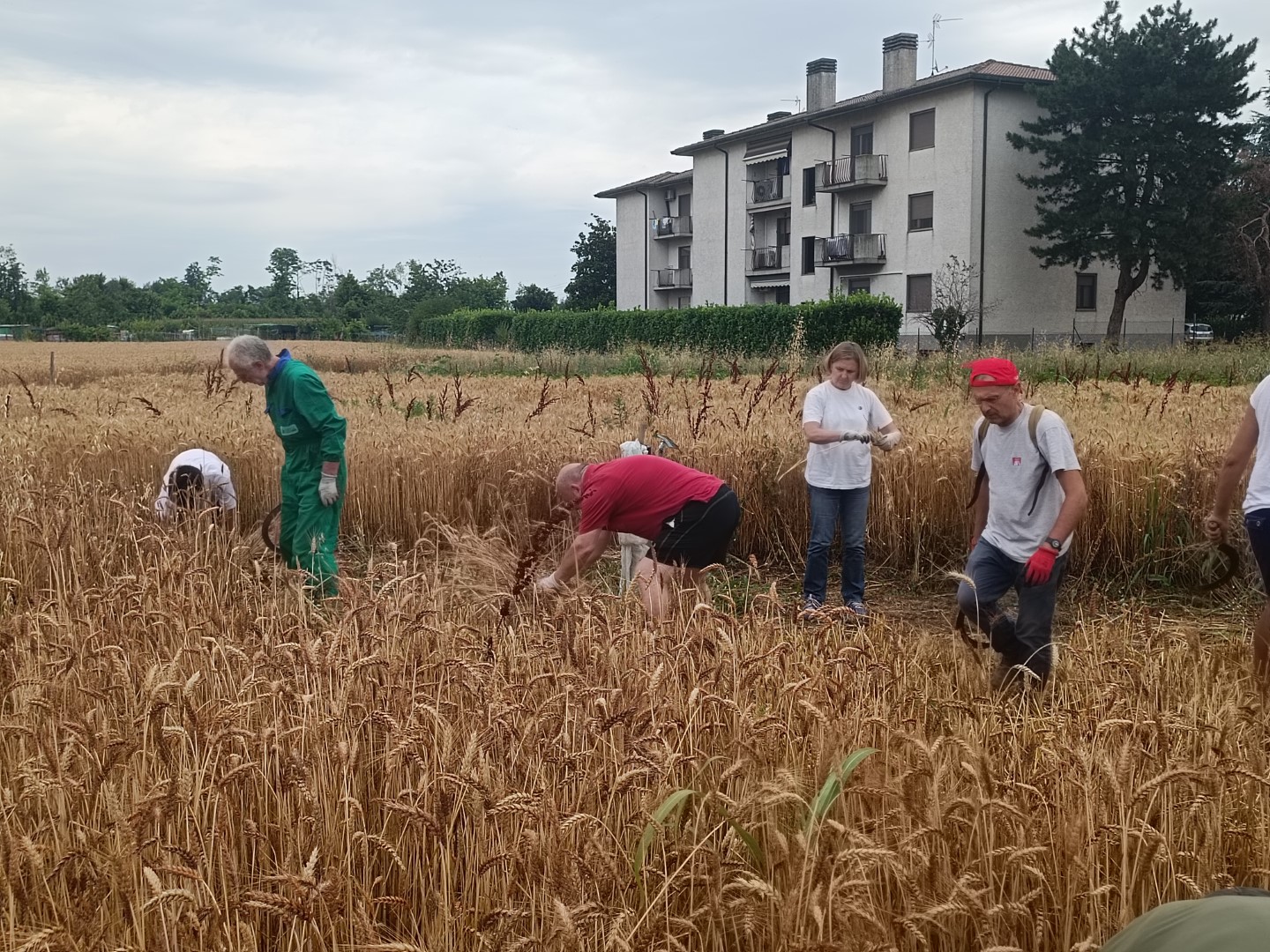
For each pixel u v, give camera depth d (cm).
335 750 316
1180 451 808
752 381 1747
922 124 4291
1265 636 479
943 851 284
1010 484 498
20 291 9294
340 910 270
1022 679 460
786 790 285
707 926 290
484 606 539
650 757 308
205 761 311
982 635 495
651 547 582
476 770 304
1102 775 308
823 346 3353
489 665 388
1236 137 3906
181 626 435
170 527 684
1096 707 375
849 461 700
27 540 608
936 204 4231
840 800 317
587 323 4519
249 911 271
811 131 4822
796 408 1202
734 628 450
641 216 6203
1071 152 3900
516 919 275
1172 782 306
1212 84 3822
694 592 509
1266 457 493
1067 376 1911
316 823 298
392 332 8056
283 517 700
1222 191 4022
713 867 287
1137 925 186
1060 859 288
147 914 277
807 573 714
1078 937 283
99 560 653
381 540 910
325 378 2278
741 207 5344
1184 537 773
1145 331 4456
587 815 275
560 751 323
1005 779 315
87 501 749
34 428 955
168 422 1017
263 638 432
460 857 300
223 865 276
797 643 439
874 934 260
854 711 360
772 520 870
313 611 506
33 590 600
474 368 3123
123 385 1973
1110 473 789
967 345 3872
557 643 418
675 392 1560
